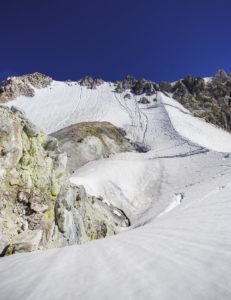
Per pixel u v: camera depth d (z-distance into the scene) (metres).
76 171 47.28
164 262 6.19
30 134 17.39
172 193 36.56
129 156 54.50
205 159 45.31
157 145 66.25
